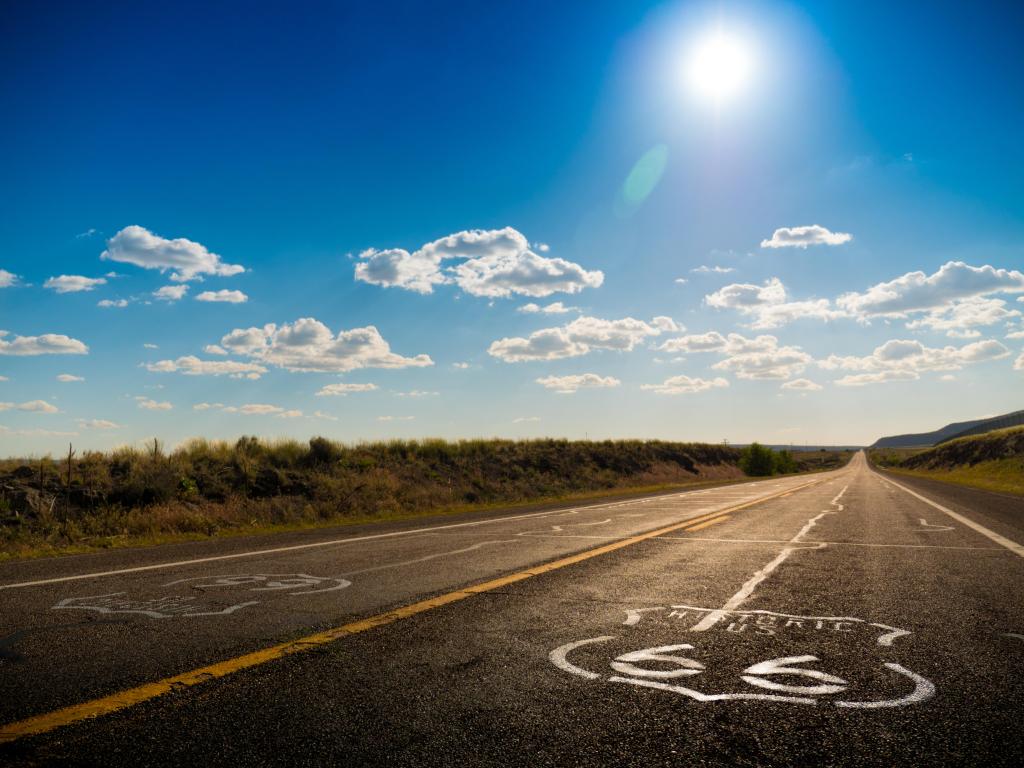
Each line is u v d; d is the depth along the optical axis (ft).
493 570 27.17
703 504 71.36
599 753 9.82
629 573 26.32
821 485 130.31
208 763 9.48
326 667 13.93
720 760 9.62
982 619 18.52
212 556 32.19
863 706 11.76
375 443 103.24
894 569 27.48
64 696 12.16
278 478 69.00
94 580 24.95
